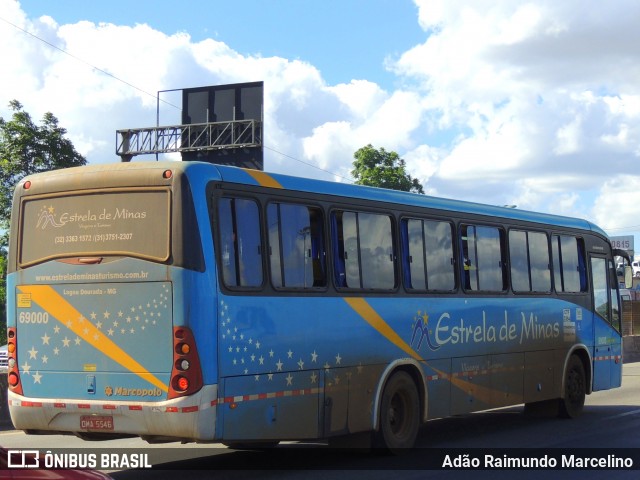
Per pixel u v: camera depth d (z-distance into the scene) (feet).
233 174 32.14
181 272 30.22
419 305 40.40
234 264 31.58
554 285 51.39
